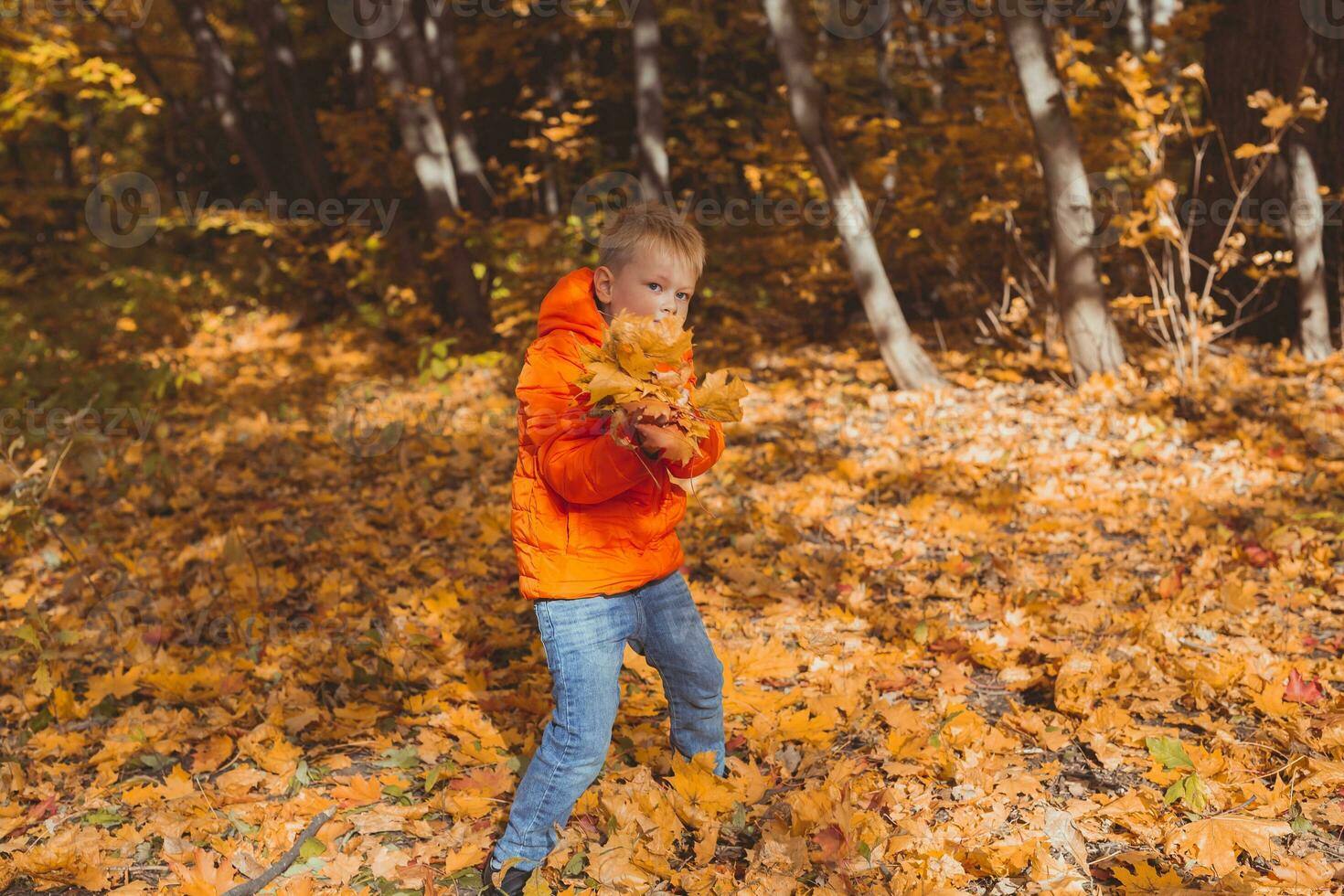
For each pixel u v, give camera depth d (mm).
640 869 2418
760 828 2605
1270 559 4281
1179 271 9023
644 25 9219
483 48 13273
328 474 6527
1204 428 6316
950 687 3355
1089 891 2344
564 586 2268
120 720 3389
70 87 9141
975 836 2508
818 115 7621
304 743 3238
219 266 14453
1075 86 7910
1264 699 3023
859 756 2953
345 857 2604
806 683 3500
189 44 16688
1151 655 3430
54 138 18547
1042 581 4254
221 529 5340
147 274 13000
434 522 5309
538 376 2215
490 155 15992
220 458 6883
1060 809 2646
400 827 2736
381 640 3742
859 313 10562
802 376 8602
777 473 6066
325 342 11727
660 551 2367
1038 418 6844
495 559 4816
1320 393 6883
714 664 2551
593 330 2250
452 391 8711
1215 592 3947
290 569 4773
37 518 4422
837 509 5418
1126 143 7770
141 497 5934
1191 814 2566
